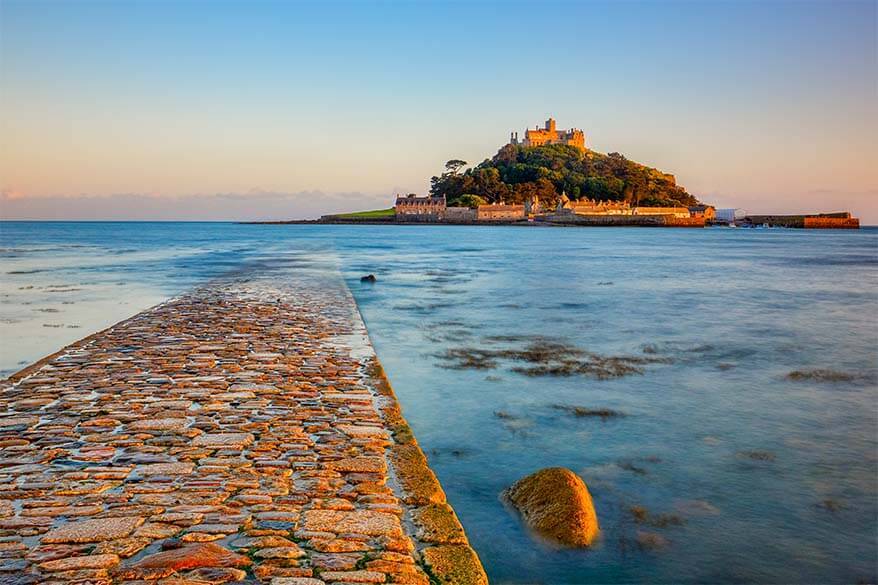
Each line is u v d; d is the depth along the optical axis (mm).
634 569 6273
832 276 42656
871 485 8258
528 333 18828
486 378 13258
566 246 88688
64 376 11305
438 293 29516
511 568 6219
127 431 8250
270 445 7816
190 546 5191
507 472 8398
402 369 13984
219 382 10945
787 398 12133
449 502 7492
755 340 18266
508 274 41219
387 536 5555
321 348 14336
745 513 7477
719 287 34188
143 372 11656
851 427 10477
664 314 23391
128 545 5203
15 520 5645
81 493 6277
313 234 149250
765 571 6352
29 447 7609
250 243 95625
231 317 18969
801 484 8273
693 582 6105
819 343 17875
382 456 7551
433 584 4855
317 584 4715
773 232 184500
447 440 9578
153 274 38688
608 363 14914
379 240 110250
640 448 9391
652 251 76625
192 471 6914
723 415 11039
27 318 20734
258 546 5262
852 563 6523
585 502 7109
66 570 4777
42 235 134500
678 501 7730
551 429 10133
